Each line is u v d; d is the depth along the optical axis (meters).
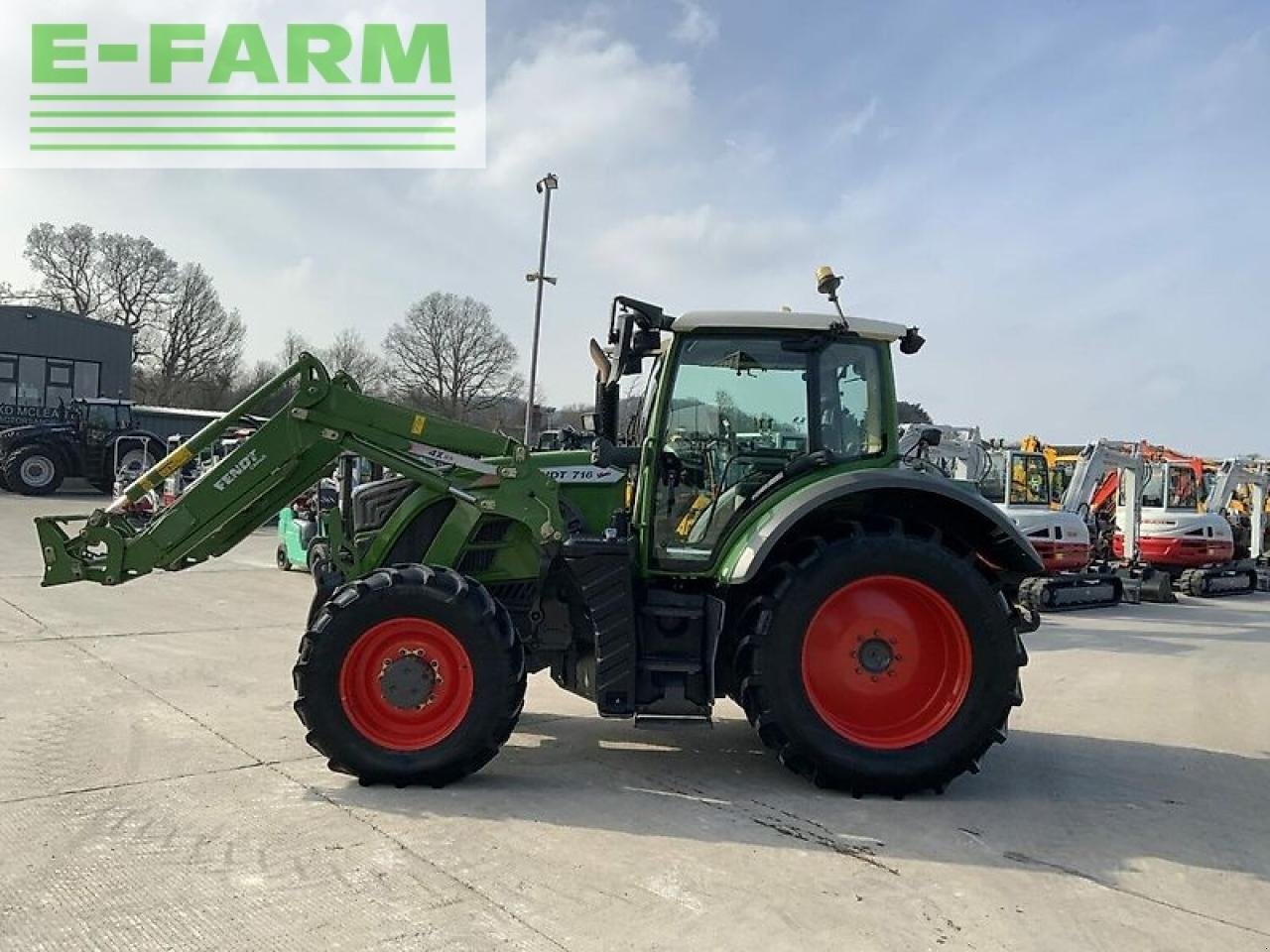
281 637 8.32
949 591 4.64
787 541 4.87
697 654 4.80
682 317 5.04
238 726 5.50
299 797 4.36
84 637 8.06
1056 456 16.56
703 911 3.31
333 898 3.34
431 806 4.29
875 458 5.13
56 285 59.69
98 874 3.52
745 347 5.11
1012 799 4.64
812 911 3.33
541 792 4.53
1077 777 5.04
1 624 8.52
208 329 62.03
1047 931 3.23
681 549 4.99
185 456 5.09
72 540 5.00
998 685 4.62
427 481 5.10
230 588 11.34
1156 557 15.23
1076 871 3.76
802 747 4.57
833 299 5.10
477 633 4.55
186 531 5.00
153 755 4.95
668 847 3.88
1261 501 17.11
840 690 4.73
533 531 5.01
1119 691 7.40
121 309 60.34
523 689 4.62
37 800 4.27
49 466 23.72
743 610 4.81
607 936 3.11
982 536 5.06
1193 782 5.01
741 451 5.09
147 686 6.41
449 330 51.66
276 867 3.60
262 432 5.03
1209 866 3.85
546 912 3.27
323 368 5.06
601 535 5.18
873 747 4.62
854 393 5.22
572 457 5.47
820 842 3.99
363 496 5.51
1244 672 8.38
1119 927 3.28
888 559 4.64
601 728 5.79
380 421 5.10
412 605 4.54
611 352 5.64
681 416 5.06
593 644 4.98
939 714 4.68
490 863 3.67
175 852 3.72
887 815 4.35
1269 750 5.75
